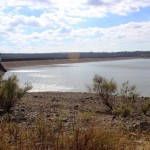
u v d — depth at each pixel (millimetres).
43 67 117938
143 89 38156
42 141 5305
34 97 25828
